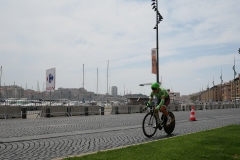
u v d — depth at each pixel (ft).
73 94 508.12
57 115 67.92
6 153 19.42
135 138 27.17
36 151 20.18
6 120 54.24
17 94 308.19
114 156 16.60
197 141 22.50
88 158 16.11
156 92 29.27
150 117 28.48
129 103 152.66
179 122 48.03
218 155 16.80
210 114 80.53
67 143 23.89
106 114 83.35
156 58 76.69
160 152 17.84
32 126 40.32
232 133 27.89
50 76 75.15
